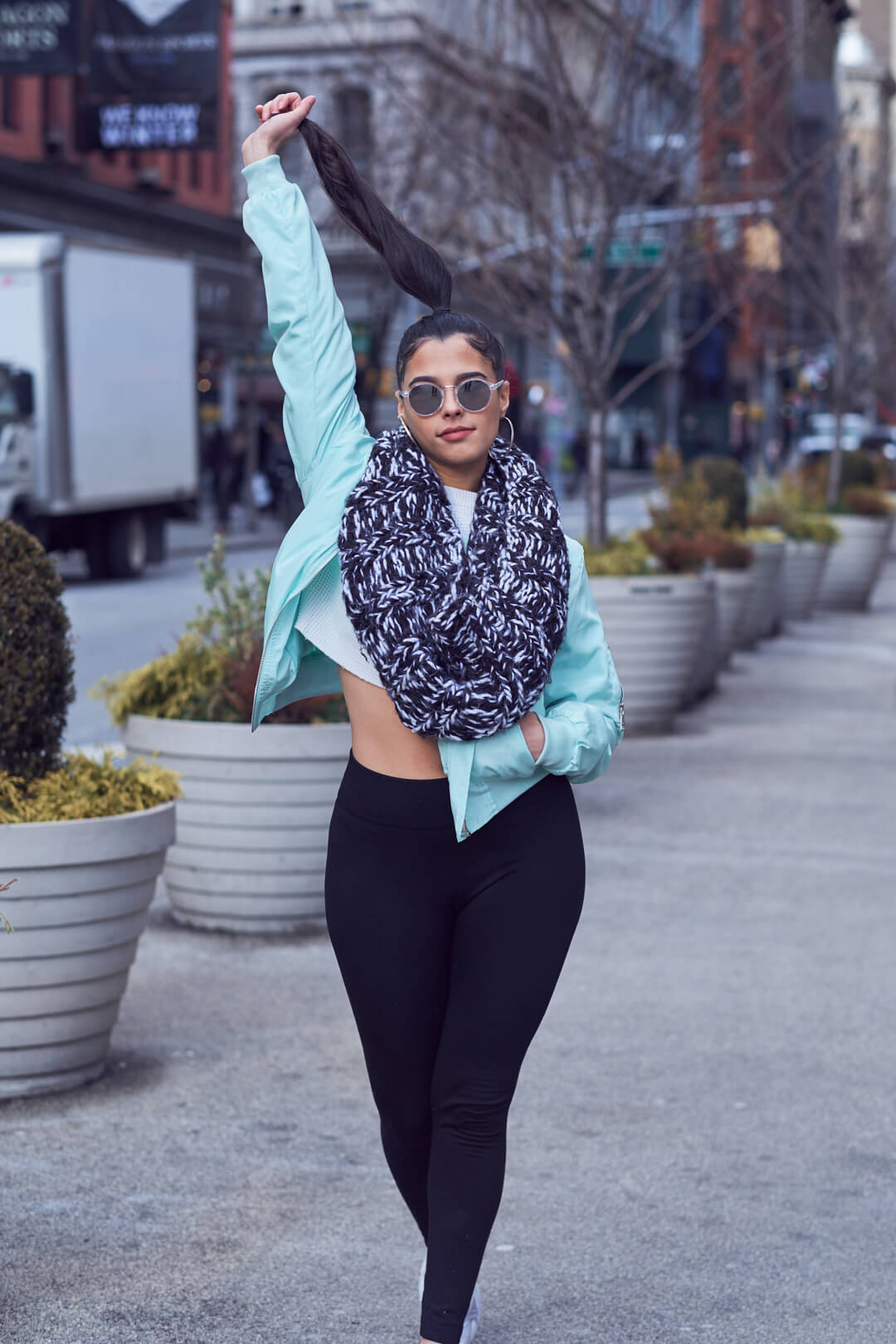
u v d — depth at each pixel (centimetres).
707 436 7388
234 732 700
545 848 333
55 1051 532
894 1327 398
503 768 324
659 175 1494
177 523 4181
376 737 333
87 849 505
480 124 1683
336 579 337
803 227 2733
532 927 330
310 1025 614
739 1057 589
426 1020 338
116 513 2719
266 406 5609
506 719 318
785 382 7112
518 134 1535
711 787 1093
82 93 3616
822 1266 430
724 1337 391
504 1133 337
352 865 335
